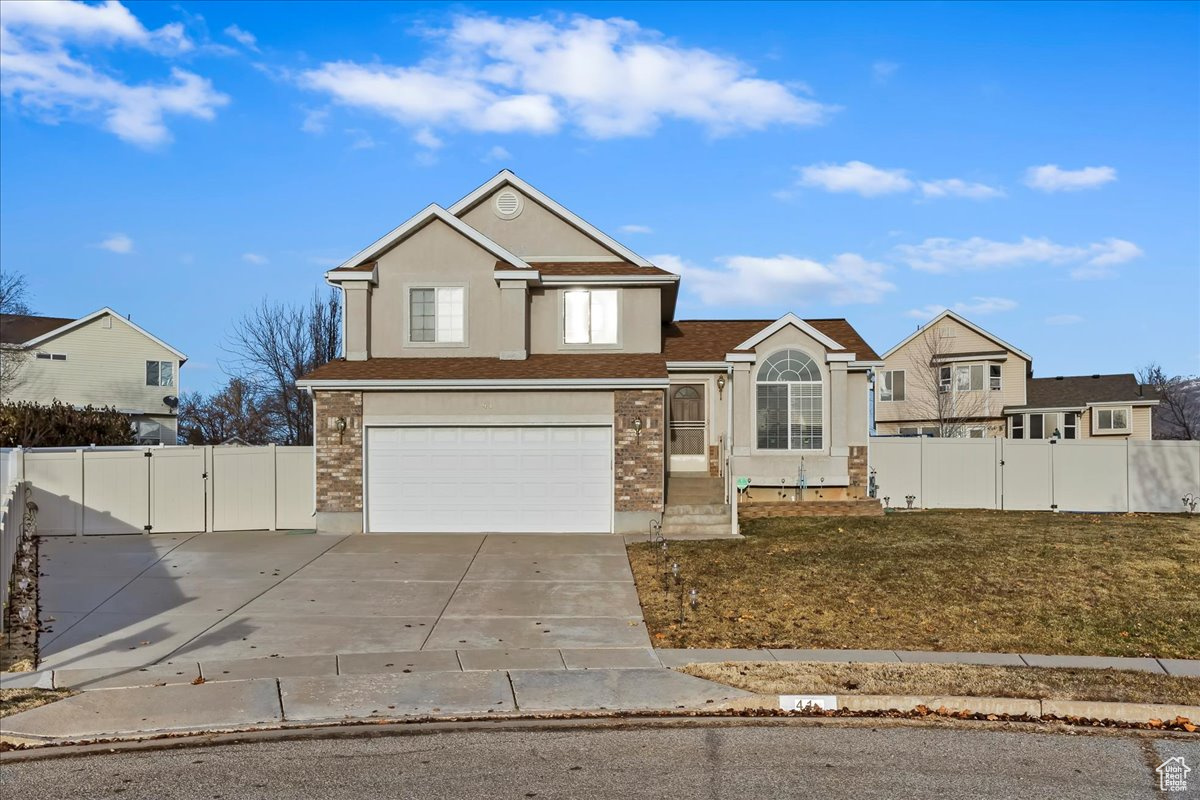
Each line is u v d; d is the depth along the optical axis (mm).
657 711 9438
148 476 20297
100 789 7332
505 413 20078
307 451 20750
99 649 11508
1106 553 16500
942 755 8156
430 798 7129
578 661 11125
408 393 20141
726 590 14422
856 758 8070
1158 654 11477
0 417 27766
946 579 14805
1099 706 9344
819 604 13602
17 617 12938
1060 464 24391
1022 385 45719
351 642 11922
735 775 7633
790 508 21922
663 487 20031
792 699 9586
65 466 19969
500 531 20000
